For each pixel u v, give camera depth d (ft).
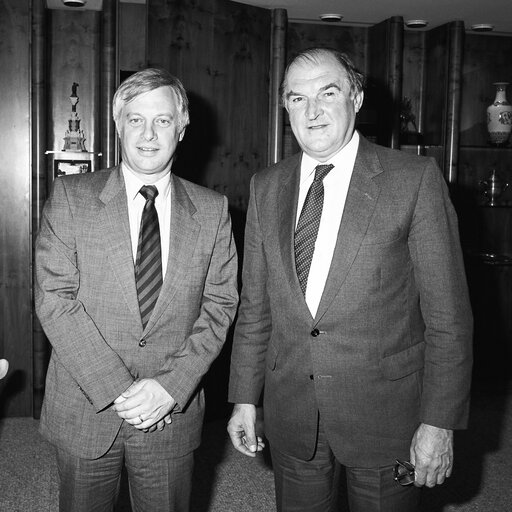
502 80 16.35
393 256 5.59
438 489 9.96
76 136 13.21
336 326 5.64
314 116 5.68
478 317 15.83
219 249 6.41
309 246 5.80
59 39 13.57
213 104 13.01
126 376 5.82
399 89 14.53
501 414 13.38
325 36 15.40
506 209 16.44
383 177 5.69
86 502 6.03
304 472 6.07
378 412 5.68
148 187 6.19
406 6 13.76
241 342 6.46
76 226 5.98
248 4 13.52
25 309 12.97
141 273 6.06
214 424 12.85
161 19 12.10
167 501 6.16
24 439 11.80
